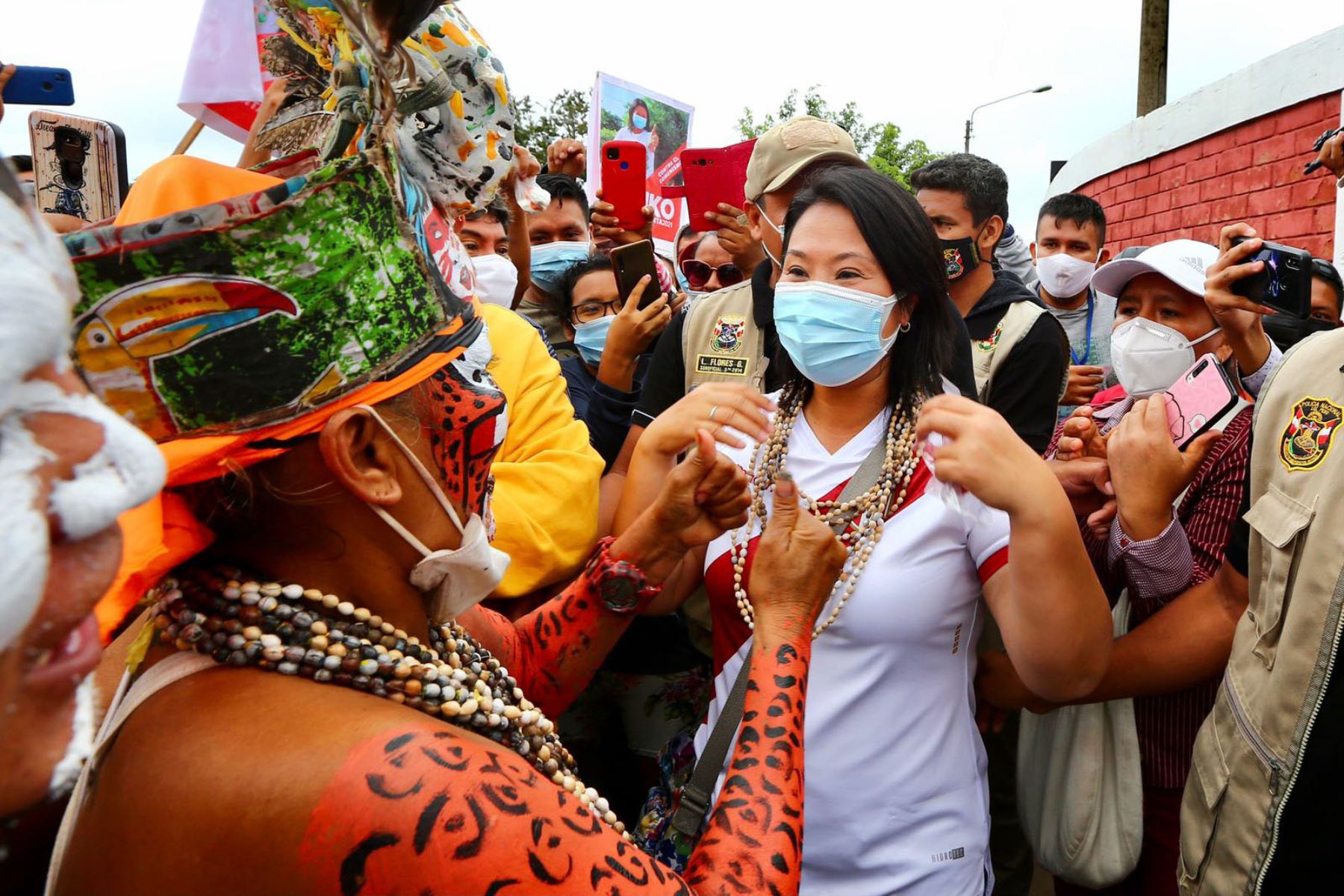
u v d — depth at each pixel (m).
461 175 1.09
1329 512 1.51
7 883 0.88
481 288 2.49
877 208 1.74
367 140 0.85
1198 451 1.88
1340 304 3.09
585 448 2.12
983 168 3.15
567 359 3.36
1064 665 1.48
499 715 0.97
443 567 0.98
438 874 0.72
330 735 0.76
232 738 0.77
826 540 1.32
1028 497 1.41
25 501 0.46
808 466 1.83
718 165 3.27
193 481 0.82
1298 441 1.61
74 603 0.51
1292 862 1.54
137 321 0.75
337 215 0.80
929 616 1.63
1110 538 2.04
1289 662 1.54
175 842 0.74
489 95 1.09
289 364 0.80
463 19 1.12
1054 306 4.58
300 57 1.07
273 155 1.11
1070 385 3.65
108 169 2.05
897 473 1.73
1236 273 2.19
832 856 1.65
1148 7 9.44
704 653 2.47
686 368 2.66
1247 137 6.22
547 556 1.98
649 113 4.19
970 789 1.69
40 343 0.47
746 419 1.81
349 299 0.82
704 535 1.49
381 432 0.89
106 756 0.82
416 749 0.75
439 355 0.89
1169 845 2.09
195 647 0.86
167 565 0.81
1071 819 2.06
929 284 1.76
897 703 1.65
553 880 0.76
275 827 0.72
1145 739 2.11
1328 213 5.35
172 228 0.74
